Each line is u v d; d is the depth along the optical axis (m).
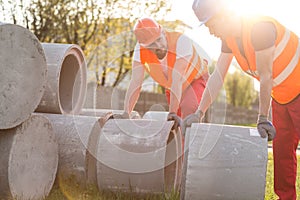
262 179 3.69
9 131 3.85
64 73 5.72
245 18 3.40
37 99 4.01
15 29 3.72
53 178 4.33
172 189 4.20
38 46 3.98
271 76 3.41
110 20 17.09
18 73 3.78
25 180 3.96
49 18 16.53
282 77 3.69
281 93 3.81
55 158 4.33
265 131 3.54
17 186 3.87
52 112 4.98
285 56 3.62
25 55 3.85
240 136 3.78
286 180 4.09
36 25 16.45
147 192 4.14
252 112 31.86
